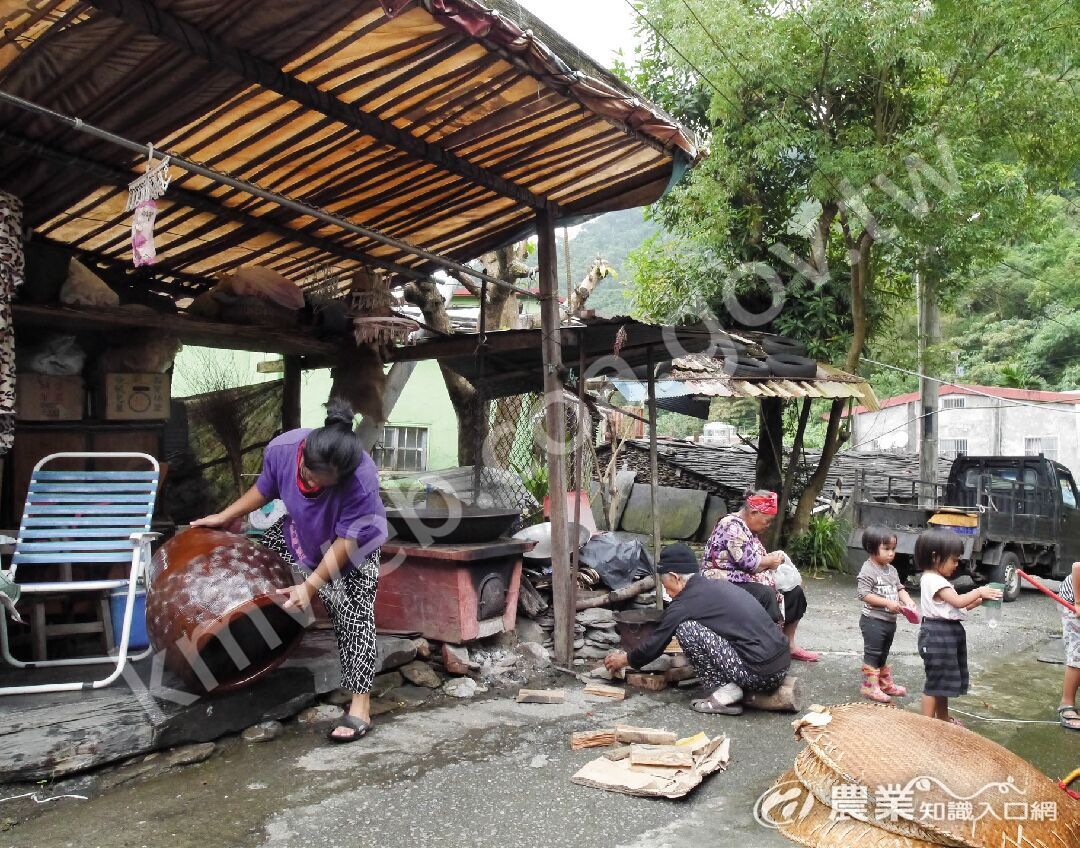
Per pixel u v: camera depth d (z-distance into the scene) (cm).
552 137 473
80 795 337
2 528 501
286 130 447
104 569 496
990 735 460
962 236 941
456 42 368
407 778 365
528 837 312
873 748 304
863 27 920
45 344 523
